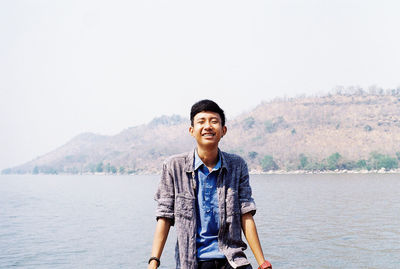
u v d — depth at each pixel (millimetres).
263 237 20469
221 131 2584
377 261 14656
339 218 28625
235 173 2611
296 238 19984
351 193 58562
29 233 23391
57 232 23766
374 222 26047
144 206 43344
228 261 2459
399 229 22578
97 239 20719
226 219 2527
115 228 25297
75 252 17172
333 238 19844
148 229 24562
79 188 97625
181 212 2520
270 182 107812
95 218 31547
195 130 2562
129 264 14828
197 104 2590
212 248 2506
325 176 152875
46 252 17250
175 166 2594
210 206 2543
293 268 13836
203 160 2582
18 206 45094
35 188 99688
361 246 17562
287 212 33438
